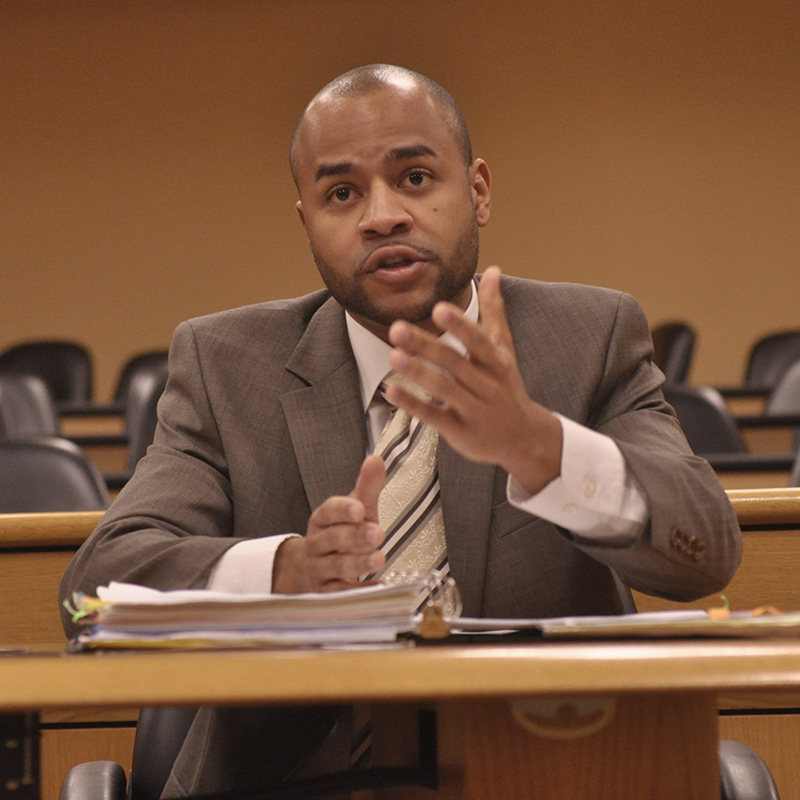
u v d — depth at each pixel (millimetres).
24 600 5734
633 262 27844
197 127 28203
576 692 2346
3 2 28016
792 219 27672
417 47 27797
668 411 4723
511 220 27922
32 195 28312
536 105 27781
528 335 4828
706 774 2824
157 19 28141
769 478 10656
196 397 4840
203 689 2320
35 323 28297
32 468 7410
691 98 27719
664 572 3652
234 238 28219
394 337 2992
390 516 4504
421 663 2359
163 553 3707
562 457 3352
